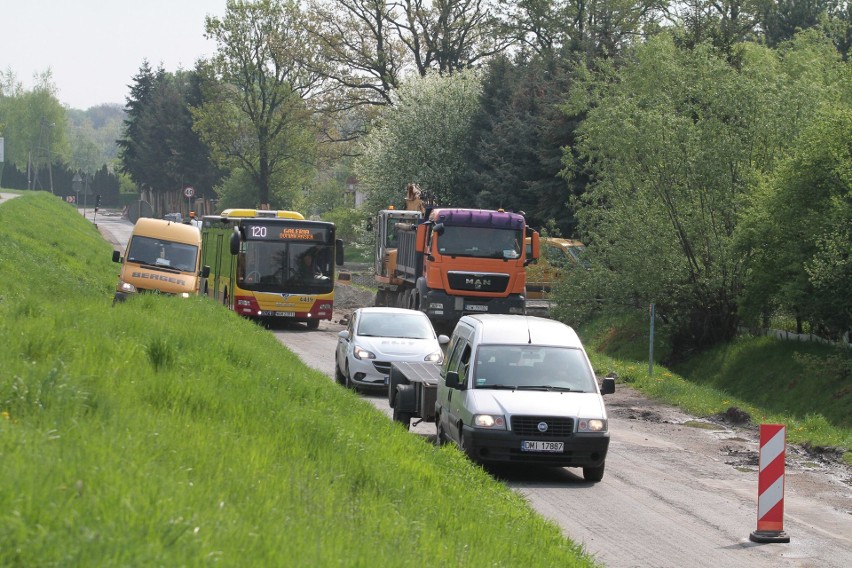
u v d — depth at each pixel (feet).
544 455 115.44
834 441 151.02
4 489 38.40
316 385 119.55
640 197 256.32
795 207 213.25
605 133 254.06
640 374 216.95
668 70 262.06
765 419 170.91
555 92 420.36
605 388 125.90
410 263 300.40
